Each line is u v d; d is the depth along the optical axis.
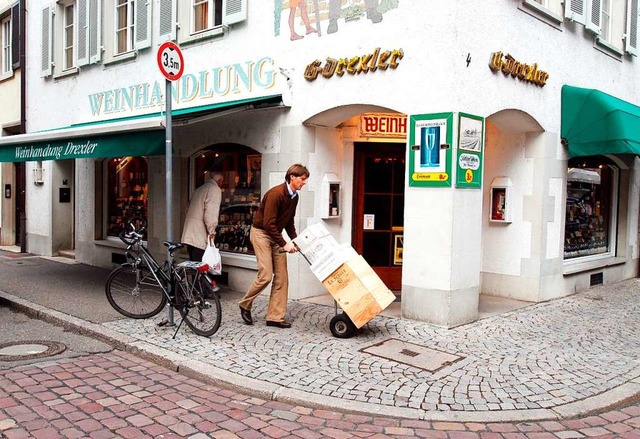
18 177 14.91
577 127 8.26
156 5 9.96
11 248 14.56
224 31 8.80
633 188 10.70
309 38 7.69
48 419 4.21
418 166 6.67
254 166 8.77
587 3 8.70
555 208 8.45
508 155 8.42
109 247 11.13
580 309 7.85
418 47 6.63
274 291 6.57
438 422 4.32
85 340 6.33
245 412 4.46
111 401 4.59
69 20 12.60
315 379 4.99
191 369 5.22
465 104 6.52
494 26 6.96
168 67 6.18
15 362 5.52
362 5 7.14
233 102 8.00
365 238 8.70
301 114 7.77
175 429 4.11
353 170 8.52
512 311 7.60
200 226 8.17
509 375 5.16
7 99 14.66
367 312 6.01
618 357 5.73
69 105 12.28
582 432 4.20
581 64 8.88
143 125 6.94
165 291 6.46
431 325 6.63
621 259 10.50
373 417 4.40
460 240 6.59
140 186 10.95
